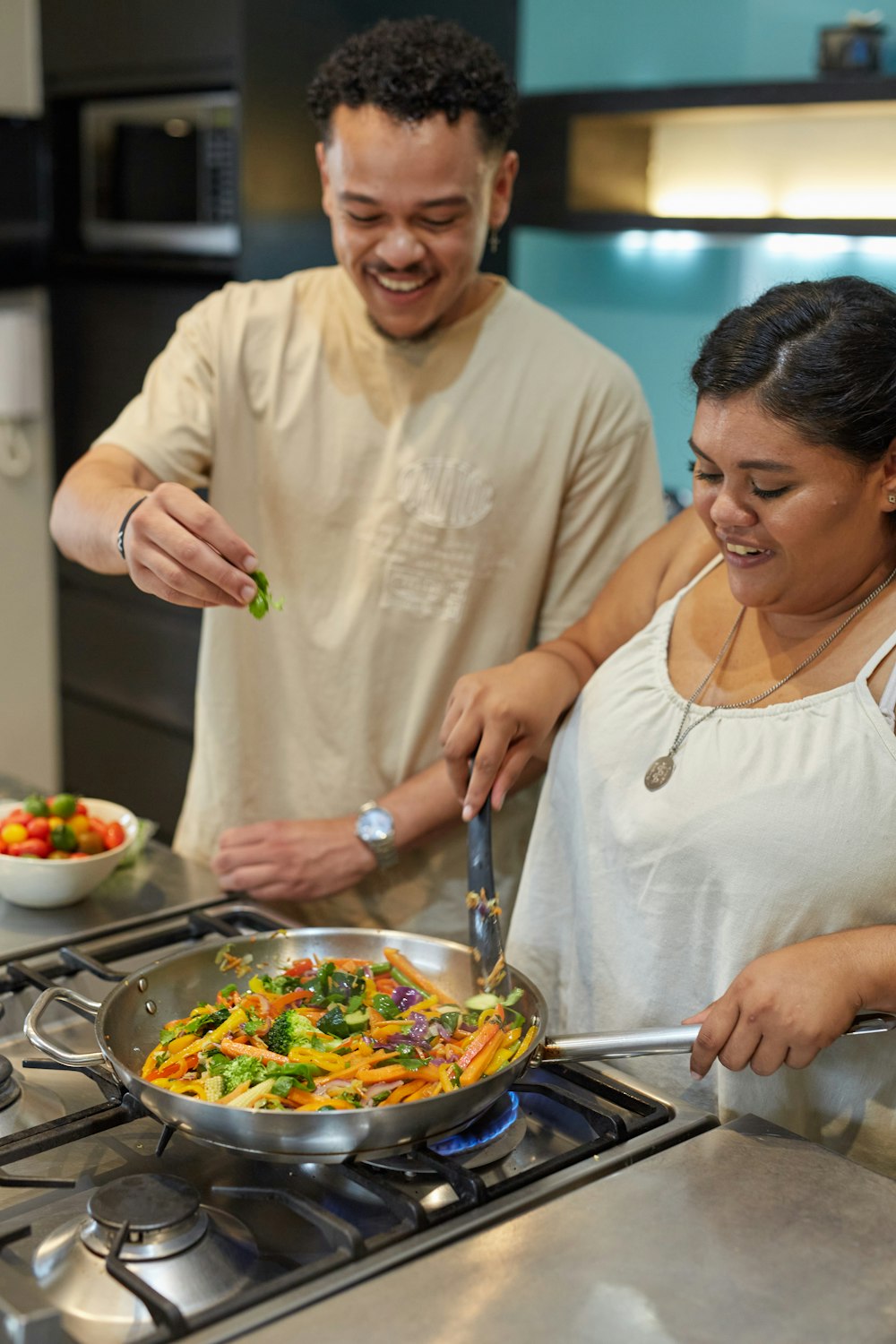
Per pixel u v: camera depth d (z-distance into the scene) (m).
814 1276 0.89
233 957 1.23
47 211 3.42
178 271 3.03
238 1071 1.01
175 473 1.77
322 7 2.77
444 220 1.57
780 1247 0.92
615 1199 0.96
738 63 2.77
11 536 3.60
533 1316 0.84
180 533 1.33
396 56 1.50
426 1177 1.00
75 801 1.61
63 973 1.31
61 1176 0.99
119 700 3.49
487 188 1.63
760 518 1.13
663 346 2.96
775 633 1.27
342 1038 1.10
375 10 2.83
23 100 3.48
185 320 1.83
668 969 1.27
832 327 1.08
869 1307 0.86
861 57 2.40
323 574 1.79
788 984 1.07
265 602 1.38
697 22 2.84
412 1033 1.10
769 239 2.57
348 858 1.66
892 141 2.46
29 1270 0.88
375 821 1.66
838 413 1.07
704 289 2.85
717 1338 0.83
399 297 1.62
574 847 1.39
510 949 1.49
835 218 2.40
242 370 1.77
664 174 2.88
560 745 1.44
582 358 1.76
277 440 1.78
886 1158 1.24
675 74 2.89
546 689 1.42
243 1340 0.81
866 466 1.11
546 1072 1.14
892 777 1.15
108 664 3.50
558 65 3.13
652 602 1.47
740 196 2.74
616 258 3.02
